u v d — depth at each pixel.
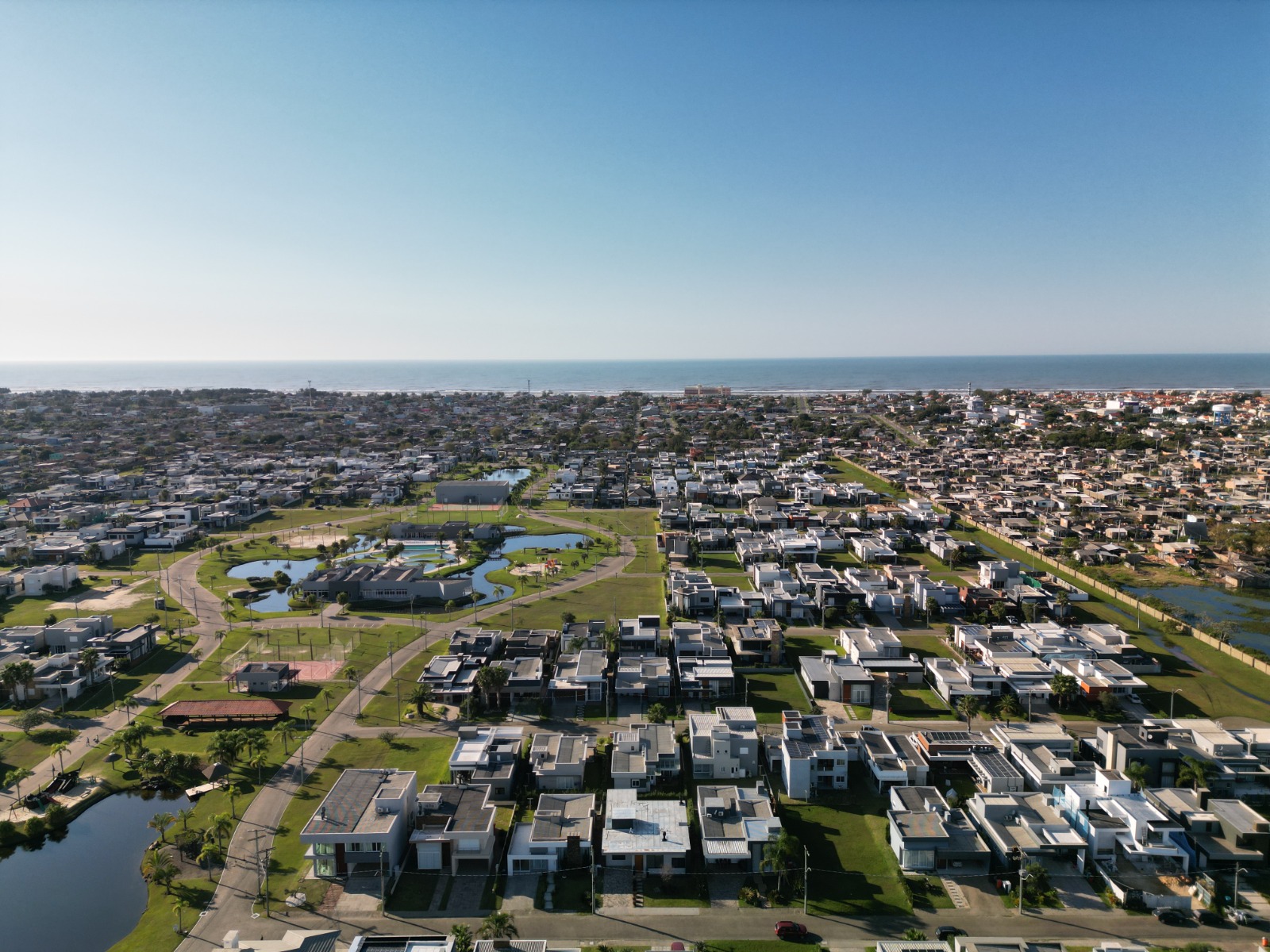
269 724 136.50
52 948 85.81
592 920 88.62
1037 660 152.00
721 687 146.88
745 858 95.94
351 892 93.06
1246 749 115.44
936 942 81.31
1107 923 87.88
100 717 139.12
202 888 93.88
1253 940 85.38
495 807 106.88
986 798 106.62
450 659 156.25
